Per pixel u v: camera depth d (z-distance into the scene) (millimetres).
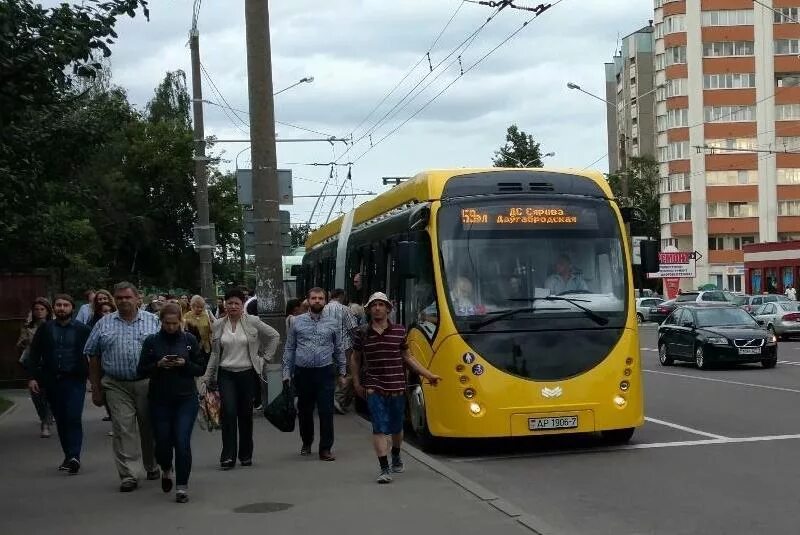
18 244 20500
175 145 47906
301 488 9258
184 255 49719
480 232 11680
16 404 18969
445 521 7656
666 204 77438
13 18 9680
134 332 9492
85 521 8164
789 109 72438
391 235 13852
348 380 14812
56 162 14805
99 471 10781
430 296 11711
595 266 11750
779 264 60219
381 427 9430
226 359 10609
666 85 76688
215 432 13547
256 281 15273
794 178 72688
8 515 8484
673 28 76000
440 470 9891
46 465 11320
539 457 11109
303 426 11281
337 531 7441
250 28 15258
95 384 9547
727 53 74125
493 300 11406
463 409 11117
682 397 17266
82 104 16016
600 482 9438
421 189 12375
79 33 10109
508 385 11109
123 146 42812
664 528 7453
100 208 40531
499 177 12078
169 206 48688
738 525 7480
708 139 74250
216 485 9555
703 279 74688
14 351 22594
